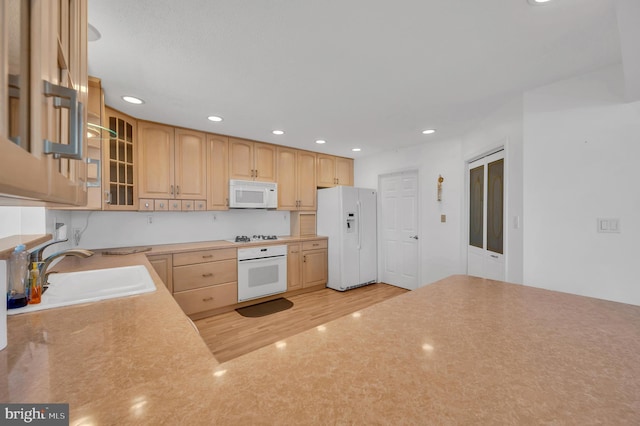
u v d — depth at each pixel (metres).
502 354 0.67
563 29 1.43
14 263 1.03
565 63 1.78
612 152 1.84
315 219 4.41
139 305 1.10
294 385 0.53
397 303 1.05
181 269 2.87
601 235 1.88
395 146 4.00
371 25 1.40
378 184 4.52
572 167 1.98
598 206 1.89
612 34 1.47
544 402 0.49
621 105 1.80
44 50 0.37
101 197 2.21
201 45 1.56
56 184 0.44
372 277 4.45
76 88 0.63
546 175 2.09
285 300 3.66
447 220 3.56
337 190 4.09
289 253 3.77
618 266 1.83
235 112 2.61
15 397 0.52
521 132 2.22
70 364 0.66
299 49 1.61
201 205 3.17
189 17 1.33
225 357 2.25
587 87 1.91
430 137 3.50
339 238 4.06
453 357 0.65
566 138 2.00
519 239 2.27
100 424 0.44
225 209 3.37
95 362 0.67
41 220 1.73
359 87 2.10
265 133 3.31
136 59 1.69
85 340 0.79
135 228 3.05
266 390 0.52
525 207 2.19
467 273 3.29
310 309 3.32
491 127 2.67
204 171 3.20
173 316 0.98
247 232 3.94
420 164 3.87
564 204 2.02
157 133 2.87
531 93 2.15
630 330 0.81
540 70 1.87
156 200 2.85
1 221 1.39
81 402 0.50
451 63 1.77
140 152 2.74
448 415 0.45
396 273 4.32
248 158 3.57
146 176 2.78
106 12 1.29
